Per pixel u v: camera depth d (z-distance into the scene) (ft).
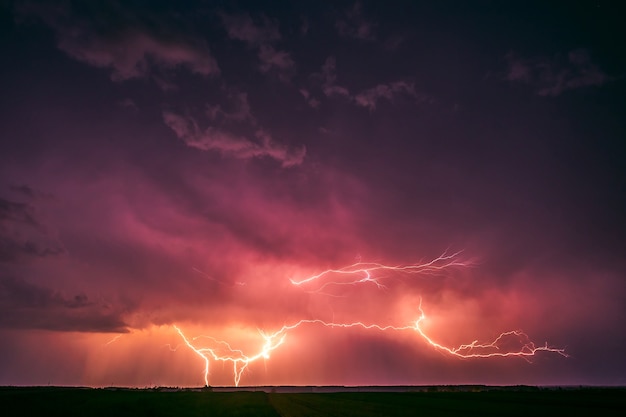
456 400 176.04
